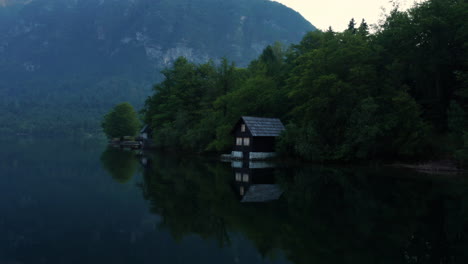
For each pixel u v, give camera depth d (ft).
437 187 82.84
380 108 132.87
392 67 135.85
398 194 74.54
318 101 135.74
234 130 176.35
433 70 132.98
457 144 116.88
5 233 47.11
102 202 67.87
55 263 36.14
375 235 45.52
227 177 103.91
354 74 132.77
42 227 50.21
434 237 44.70
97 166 133.69
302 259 36.99
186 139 203.31
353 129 131.44
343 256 37.91
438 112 135.44
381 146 132.05
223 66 221.25
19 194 75.72
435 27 128.16
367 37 161.58
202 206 63.93
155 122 252.83
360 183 90.22
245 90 185.06
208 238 45.24
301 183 91.35
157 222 53.31
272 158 168.45
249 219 54.39
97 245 42.39
